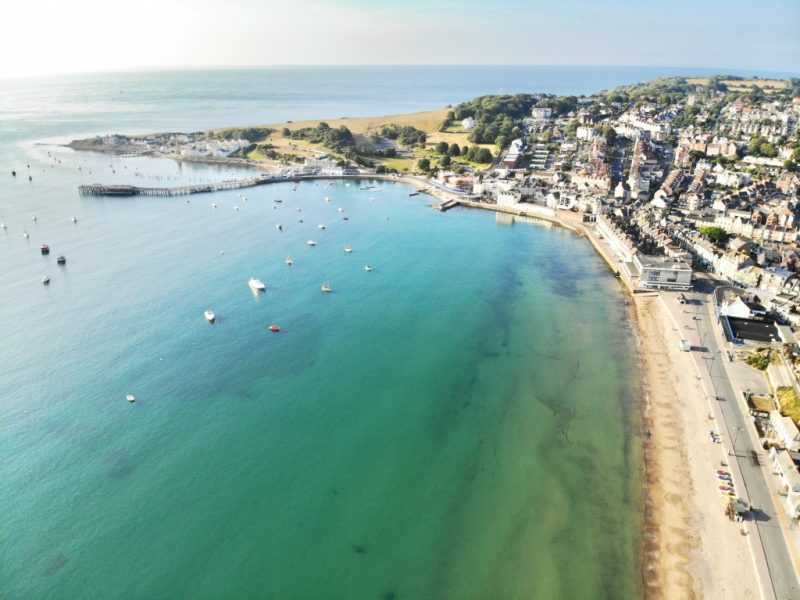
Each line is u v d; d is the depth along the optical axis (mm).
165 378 151500
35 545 100312
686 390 142625
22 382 148375
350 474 117875
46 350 164250
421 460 122125
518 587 92438
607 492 112125
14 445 124938
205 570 95375
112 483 114500
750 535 98688
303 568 95875
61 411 136875
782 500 106188
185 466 119500
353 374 155250
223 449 124812
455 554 98750
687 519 103938
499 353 166750
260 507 108938
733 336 164250
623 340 172750
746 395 137875
